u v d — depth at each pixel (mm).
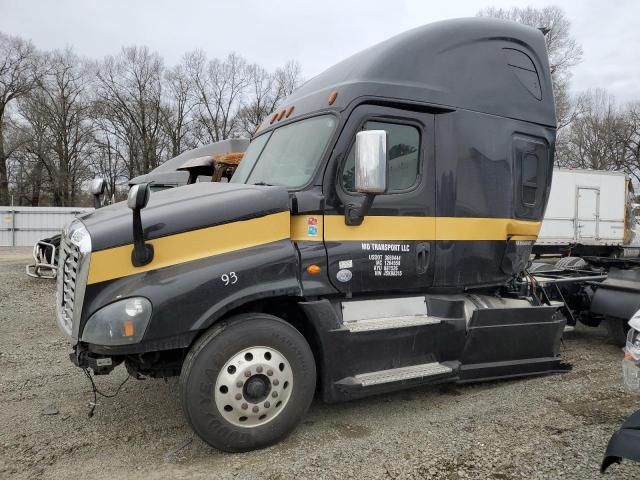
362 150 3742
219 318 3801
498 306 5070
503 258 5074
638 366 3168
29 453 3814
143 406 4699
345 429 4203
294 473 3480
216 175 11812
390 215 4371
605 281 6418
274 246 3928
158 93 55344
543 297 5867
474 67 4980
